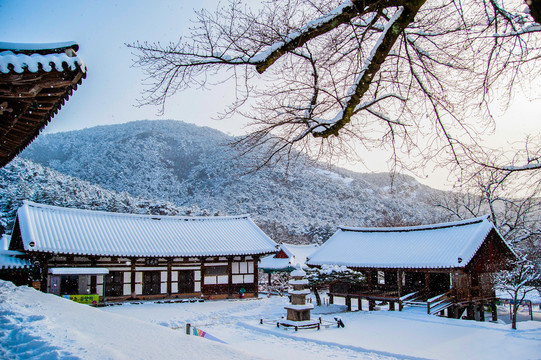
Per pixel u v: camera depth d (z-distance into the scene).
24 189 47.84
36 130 7.71
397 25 4.46
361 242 31.27
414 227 29.89
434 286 28.02
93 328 7.74
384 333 18.27
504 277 25.67
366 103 5.73
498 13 5.25
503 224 25.44
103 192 65.06
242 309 26.11
